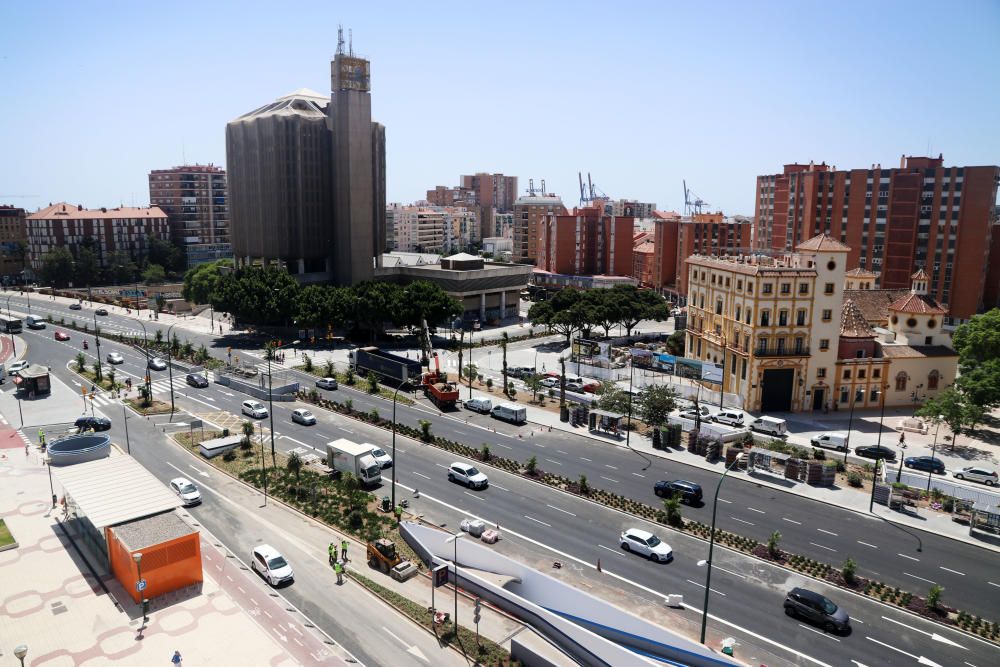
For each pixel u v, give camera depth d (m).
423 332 115.75
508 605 48.09
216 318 173.00
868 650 44.50
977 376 87.06
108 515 52.88
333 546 53.94
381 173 178.00
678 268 199.00
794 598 48.19
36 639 44.31
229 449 78.81
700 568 54.62
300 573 52.88
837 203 166.62
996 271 153.62
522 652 42.28
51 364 123.50
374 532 59.34
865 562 56.00
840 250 92.88
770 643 44.94
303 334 144.88
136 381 112.62
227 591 50.19
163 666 41.62
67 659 42.28
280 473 71.88
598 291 146.25
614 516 64.00
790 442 84.19
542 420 93.12
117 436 84.44
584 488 68.81
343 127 163.25
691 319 115.50
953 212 151.12
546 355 133.25
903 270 158.38
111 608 47.91
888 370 97.75
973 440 85.50
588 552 56.94
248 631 45.31
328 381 106.50
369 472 68.81
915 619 48.12
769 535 60.38
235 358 118.75
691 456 79.94
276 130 161.75
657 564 55.19
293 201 165.38
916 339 100.31
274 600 49.06
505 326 165.62
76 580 51.69
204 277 180.62
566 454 80.31
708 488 70.88
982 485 70.25
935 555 57.44
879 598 50.56
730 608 49.03
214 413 94.75
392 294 139.50
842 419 93.19
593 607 45.81
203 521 61.47
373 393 105.25
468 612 48.19
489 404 96.31
